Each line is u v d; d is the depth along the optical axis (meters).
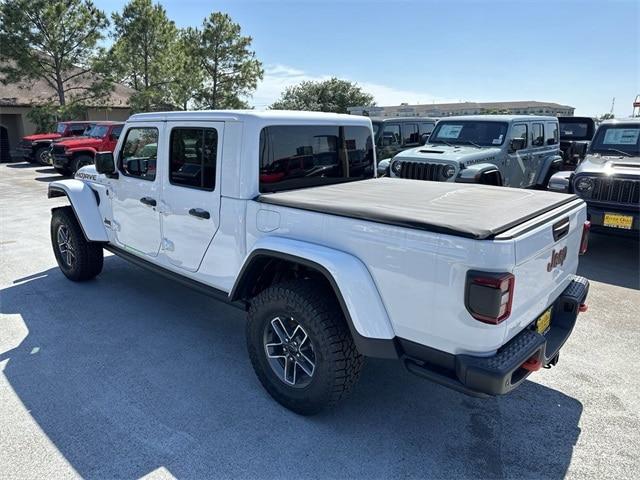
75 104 22.25
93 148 14.81
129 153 4.04
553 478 2.36
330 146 3.66
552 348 2.58
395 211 2.40
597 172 5.75
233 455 2.49
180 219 3.52
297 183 3.37
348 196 2.96
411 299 2.25
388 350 2.37
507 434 2.69
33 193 11.51
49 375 3.23
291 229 2.76
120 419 2.77
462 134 8.62
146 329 3.97
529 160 8.84
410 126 11.65
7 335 3.83
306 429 2.70
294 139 3.30
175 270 3.73
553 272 2.57
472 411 2.90
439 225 2.12
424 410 2.90
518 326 2.29
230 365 3.40
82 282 5.08
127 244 4.29
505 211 2.48
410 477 2.35
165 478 2.33
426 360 2.30
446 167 7.36
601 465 2.45
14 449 2.51
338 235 2.51
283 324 2.83
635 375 3.33
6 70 20.91
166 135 3.52
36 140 18.50
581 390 3.14
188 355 3.54
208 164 3.22
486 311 2.02
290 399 2.82
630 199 5.54
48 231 7.42
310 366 2.75
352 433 2.68
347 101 57.25
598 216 5.73
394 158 8.07
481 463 2.46
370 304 2.38
